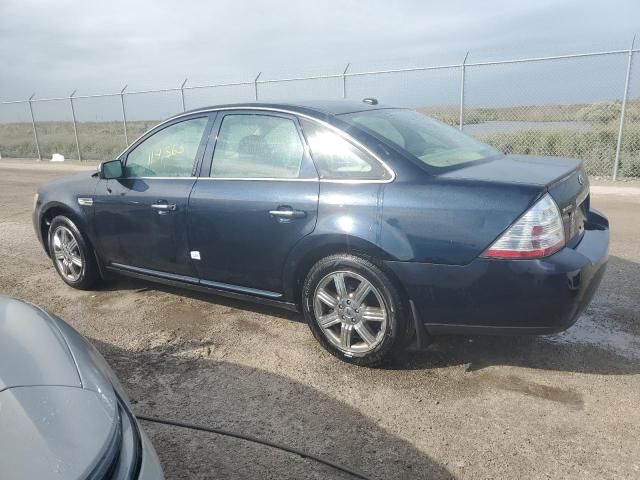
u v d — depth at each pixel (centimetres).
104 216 475
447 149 375
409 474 257
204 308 466
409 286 325
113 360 380
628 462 260
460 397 319
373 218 330
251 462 269
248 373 355
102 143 2148
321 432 291
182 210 415
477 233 304
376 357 346
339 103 406
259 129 391
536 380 335
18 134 2703
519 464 261
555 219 302
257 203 376
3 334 211
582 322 413
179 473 262
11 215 938
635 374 338
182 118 438
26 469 152
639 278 500
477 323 318
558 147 1225
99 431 173
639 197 922
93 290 523
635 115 1217
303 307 373
